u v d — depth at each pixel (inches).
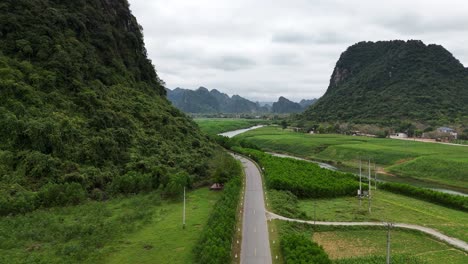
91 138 3521.2
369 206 3144.7
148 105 4918.8
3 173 2829.7
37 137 3117.6
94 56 4736.7
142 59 6141.7
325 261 1806.1
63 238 2198.6
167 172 3545.8
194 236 2320.4
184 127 5103.3
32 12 4291.3
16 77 3496.6
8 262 1831.9
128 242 2219.5
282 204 3117.6
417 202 3501.5
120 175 3410.4
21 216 2470.5
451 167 4953.3
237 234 2405.3
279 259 2020.2
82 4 5113.2
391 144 7337.6
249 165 5004.9
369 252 2272.4
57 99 3649.1
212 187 3636.8
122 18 5994.1
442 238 2498.8
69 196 2797.7
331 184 3715.6
